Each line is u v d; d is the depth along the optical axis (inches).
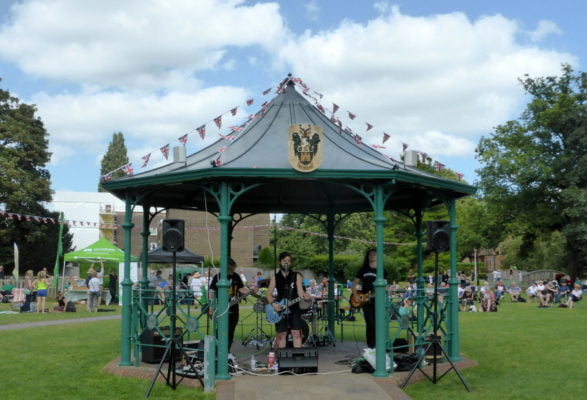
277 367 350.3
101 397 305.6
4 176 1571.1
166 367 362.9
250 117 413.4
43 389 323.3
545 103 1531.7
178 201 460.4
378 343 339.0
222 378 329.7
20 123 1656.0
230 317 393.4
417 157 369.1
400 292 386.0
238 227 1951.3
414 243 1594.5
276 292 372.5
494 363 409.7
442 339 406.3
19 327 637.3
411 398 300.5
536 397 311.0
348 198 502.6
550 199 1571.1
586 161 1425.9
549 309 927.7
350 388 311.3
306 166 332.2
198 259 991.0
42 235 1632.6
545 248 2119.8
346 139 399.5
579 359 427.2
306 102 424.5
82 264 1658.5
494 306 888.9
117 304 1023.6
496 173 1557.6
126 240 377.1
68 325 660.1
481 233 1758.1
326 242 1989.4
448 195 402.0
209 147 419.2
